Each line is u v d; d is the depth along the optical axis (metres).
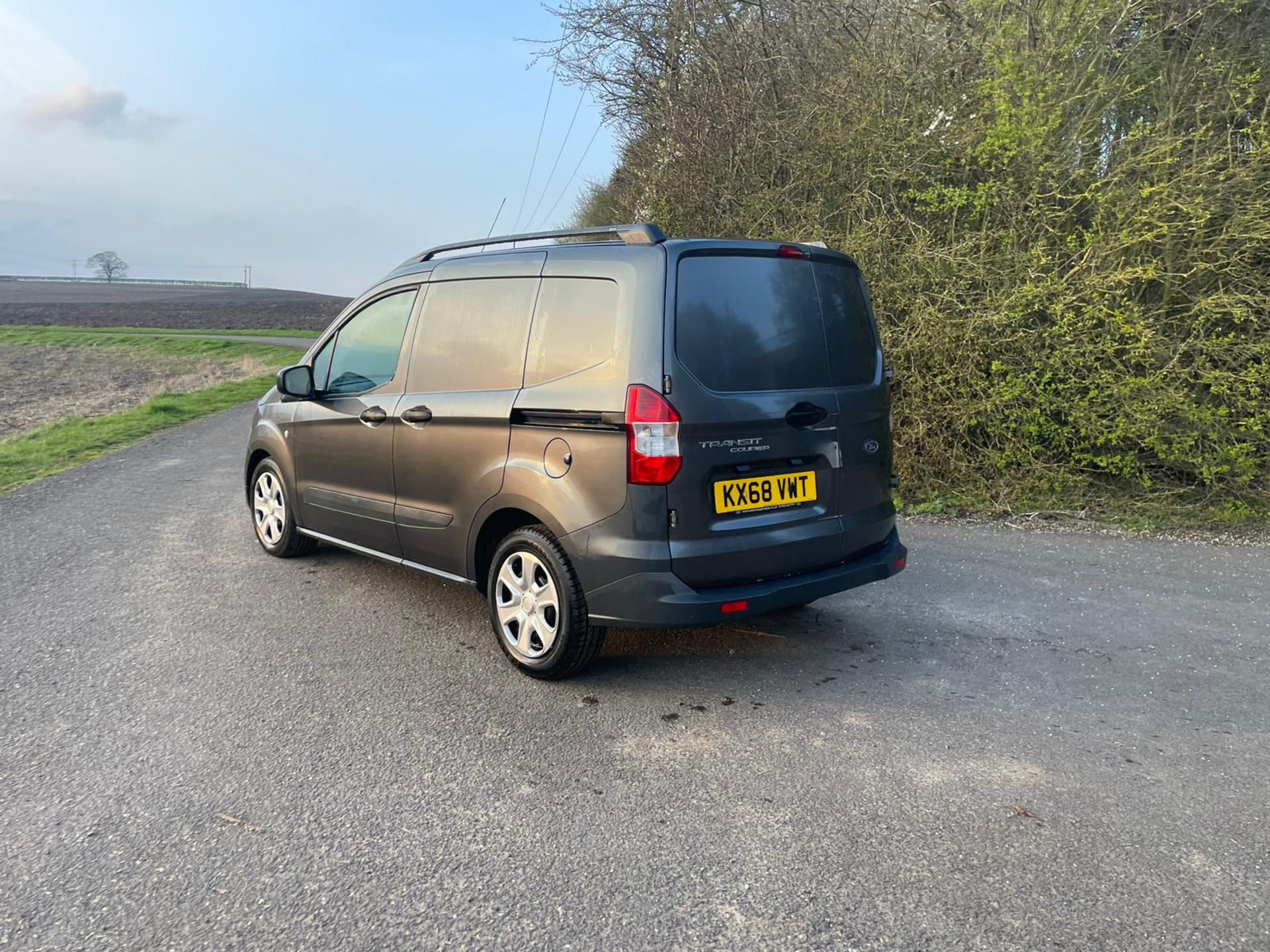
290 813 2.79
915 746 3.24
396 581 5.34
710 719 3.48
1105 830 2.68
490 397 3.93
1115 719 3.47
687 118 10.23
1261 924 2.23
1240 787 2.93
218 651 4.20
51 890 2.40
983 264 7.36
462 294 4.28
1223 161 6.77
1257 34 7.27
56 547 6.13
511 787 2.96
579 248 3.77
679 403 3.35
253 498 6.04
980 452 7.47
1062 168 7.32
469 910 2.32
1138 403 6.71
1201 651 4.19
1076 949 2.16
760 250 3.78
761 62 10.00
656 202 10.45
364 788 2.95
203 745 3.24
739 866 2.51
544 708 3.58
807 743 3.27
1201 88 7.11
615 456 3.40
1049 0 7.51
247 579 5.36
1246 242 6.64
